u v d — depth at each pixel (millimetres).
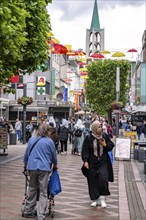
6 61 15859
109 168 10297
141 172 17453
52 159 8867
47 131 9000
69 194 12039
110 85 62625
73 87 98750
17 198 11102
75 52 52156
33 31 18234
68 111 48625
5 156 22594
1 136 22562
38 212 8539
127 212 9742
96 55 62969
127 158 22500
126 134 28266
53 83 64625
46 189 8672
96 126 10266
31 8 17344
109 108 62469
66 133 25047
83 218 9070
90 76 63625
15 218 8891
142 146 22000
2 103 49094
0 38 11781
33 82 52125
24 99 32688
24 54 18453
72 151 25438
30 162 8719
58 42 41281
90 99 63812
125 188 13328
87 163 10219
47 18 18953
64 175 16047
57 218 9023
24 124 32906
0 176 15195
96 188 10172
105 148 10297
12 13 11719
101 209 10062
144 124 41281
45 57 19406
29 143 8906
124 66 62375
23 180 14289
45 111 49469
